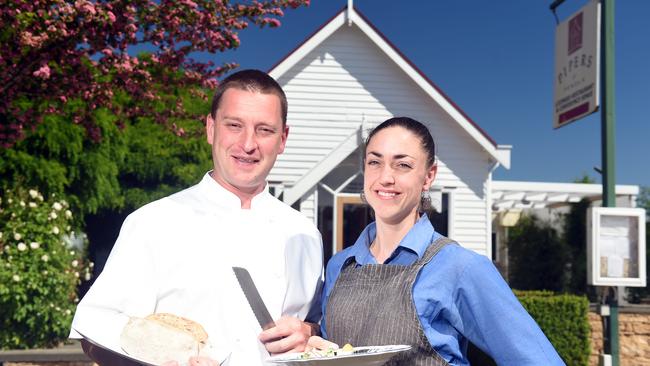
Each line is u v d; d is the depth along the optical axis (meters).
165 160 16.27
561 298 9.62
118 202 13.49
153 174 16.28
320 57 14.62
